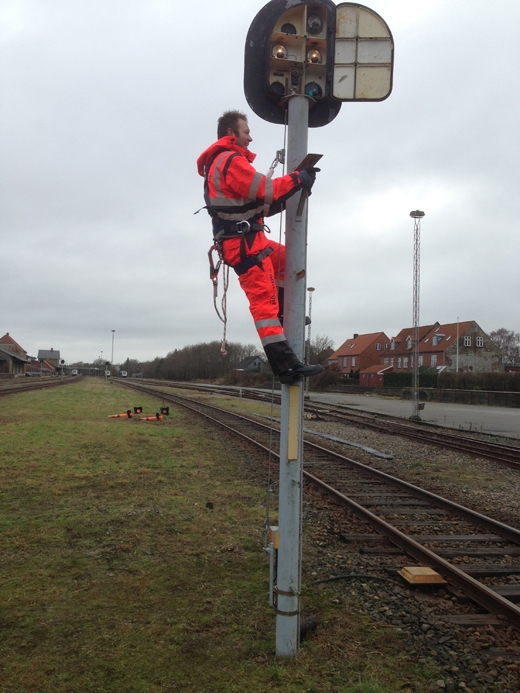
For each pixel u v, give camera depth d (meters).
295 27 3.04
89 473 8.50
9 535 5.42
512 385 41.62
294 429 3.08
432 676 3.07
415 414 23.05
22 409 19.70
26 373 92.88
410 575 4.48
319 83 3.09
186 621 3.61
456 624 3.73
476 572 4.86
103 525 5.80
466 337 66.12
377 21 3.05
